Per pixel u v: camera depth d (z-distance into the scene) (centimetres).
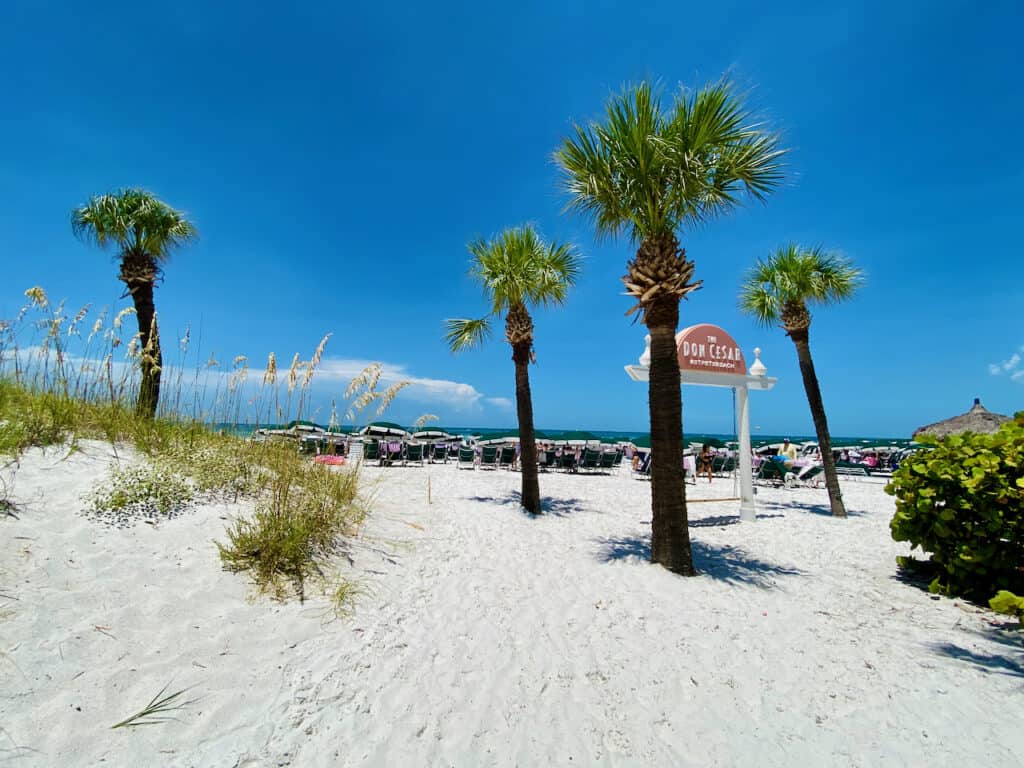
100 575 309
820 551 664
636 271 569
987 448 461
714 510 1029
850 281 1048
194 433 604
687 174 522
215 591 336
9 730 194
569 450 2033
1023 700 289
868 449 2228
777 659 338
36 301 536
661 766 230
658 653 343
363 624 347
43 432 469
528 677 304
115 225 963
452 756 229
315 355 623
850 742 248
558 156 587
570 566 543
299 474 590
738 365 937
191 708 232
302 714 244
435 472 1463
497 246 921
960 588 479
